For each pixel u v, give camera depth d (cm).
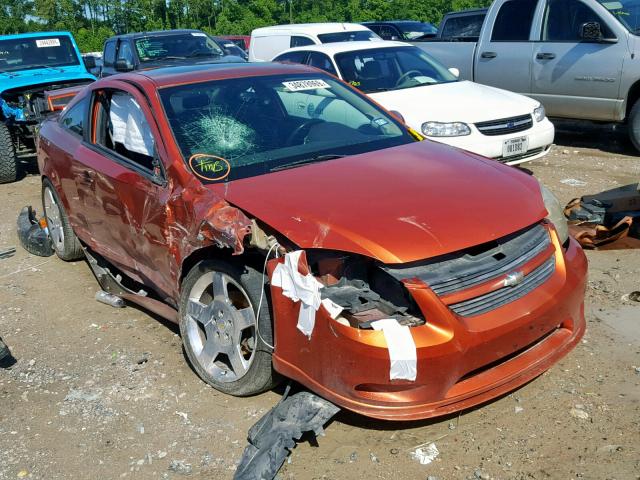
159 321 463
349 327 280
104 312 485
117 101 454
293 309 300
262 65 483
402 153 400
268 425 303
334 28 1210
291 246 312
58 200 554
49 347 434
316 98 455
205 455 315
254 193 345
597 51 865
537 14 935
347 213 315
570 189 715
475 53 1030
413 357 275
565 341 337
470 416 330
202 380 378
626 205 551
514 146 723
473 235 306
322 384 298
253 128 411
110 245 467
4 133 918
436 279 293
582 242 531
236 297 352
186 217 357
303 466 302
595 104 885
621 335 396
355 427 328
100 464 314
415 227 304
